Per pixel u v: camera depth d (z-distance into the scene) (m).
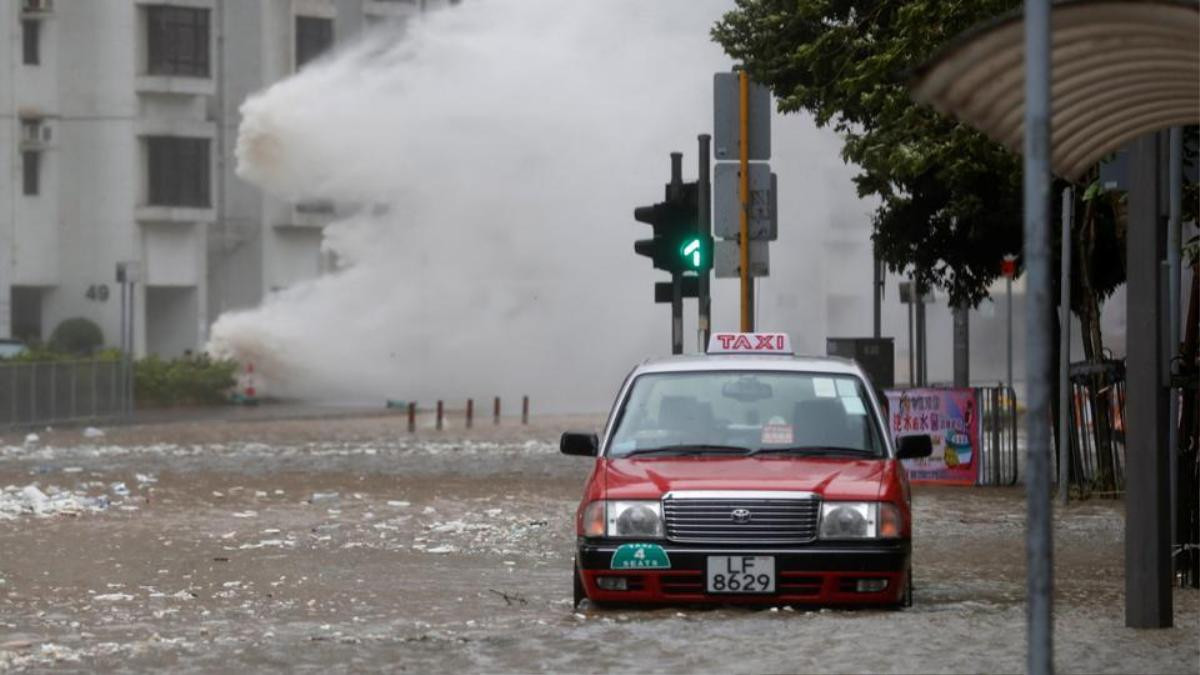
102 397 123.38
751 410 34.00
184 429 114.94
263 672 25.66
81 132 167.38
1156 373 28.59
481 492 64.88
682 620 30.03
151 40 168.75
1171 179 35.91
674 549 31.34
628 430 33.97
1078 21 22.89
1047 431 15.72
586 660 26.02
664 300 58.88
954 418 66.38
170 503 60.56
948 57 23.61
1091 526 51.41
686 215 58.47
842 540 31.22
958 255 69.62
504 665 25.80
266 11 177.50
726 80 52.78
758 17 65.50
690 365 35.12
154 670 25.97
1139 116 26.39
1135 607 28.92
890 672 24.47
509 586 38.47
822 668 24.84
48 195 166.12
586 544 31.77
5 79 162.25
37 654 27.78
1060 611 32.19
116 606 35.41
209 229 179.75
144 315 170.75
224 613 34.19
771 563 31.22
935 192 67.00
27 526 52.53
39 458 86.06
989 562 42.62
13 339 140.50
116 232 167.00
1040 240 15.71
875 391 35.19
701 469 32.28
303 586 38.62
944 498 61.25
